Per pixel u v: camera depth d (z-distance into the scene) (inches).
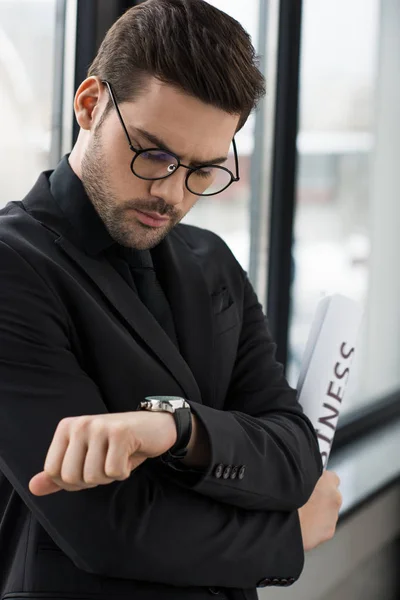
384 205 131.7
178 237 56.3
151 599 44.2
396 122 133.3
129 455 36.3
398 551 121.0
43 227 46.5
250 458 45.9
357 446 119.7
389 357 137.3
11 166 69.4
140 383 46.3
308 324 113.5
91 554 41.3
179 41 43.3
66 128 73.1
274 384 55.4
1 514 47.2
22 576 44.4
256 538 46.2
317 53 109.6
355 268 125.3
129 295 47.7
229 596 47.0
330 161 115.8
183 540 43.2
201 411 44.2
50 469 35.6
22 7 68.2
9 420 41.8
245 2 95.2
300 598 94.5
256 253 102.9
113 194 45.1
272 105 100.9
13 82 68.4
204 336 52.2
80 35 72.2
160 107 43.1
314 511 54.9
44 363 42.8
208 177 46.2
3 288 43.0
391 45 129.6
